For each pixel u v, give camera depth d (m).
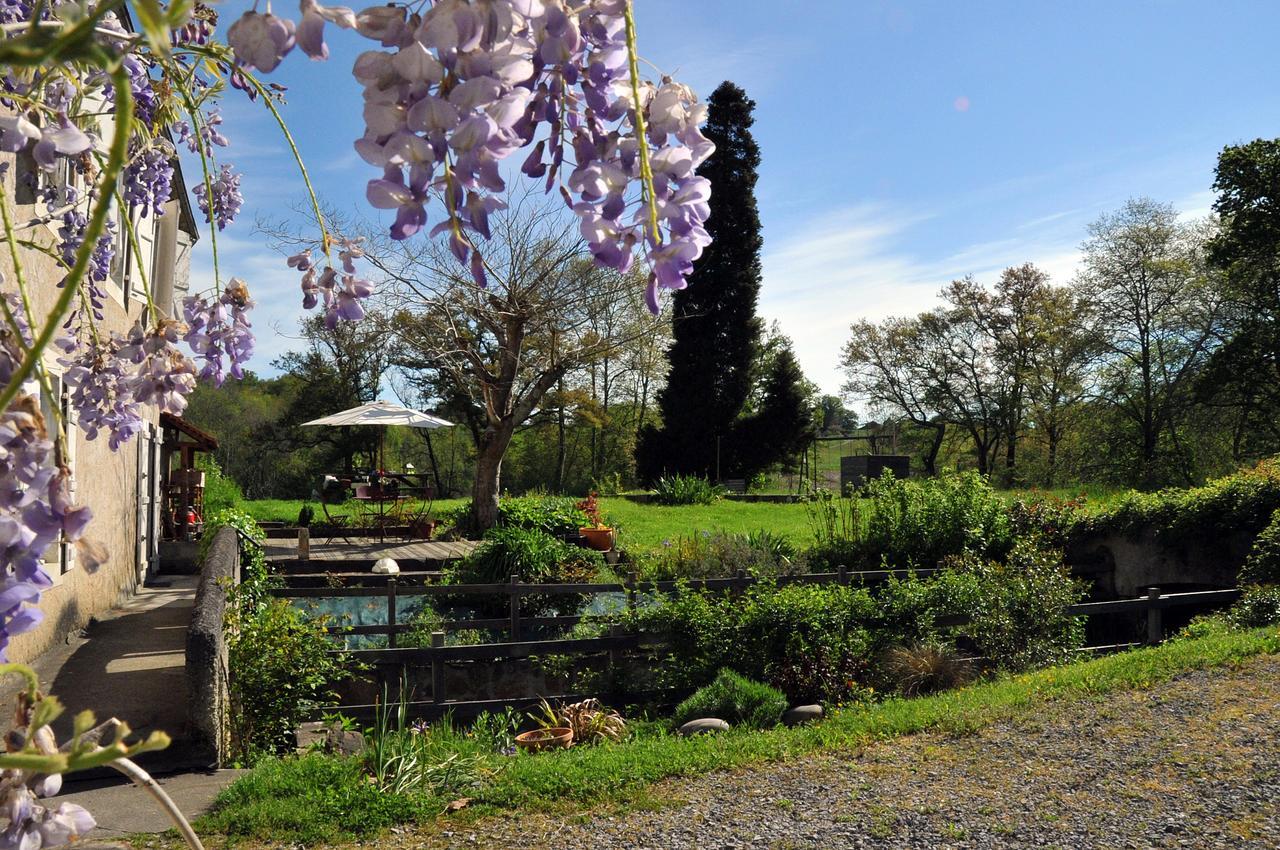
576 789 5.59
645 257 0.91
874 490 15.62
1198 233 31.81
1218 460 31.25
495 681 9.53
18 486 0.68
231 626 6.54
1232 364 29.05
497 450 18.44
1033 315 38.84
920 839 4.85
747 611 9.39
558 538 15.87
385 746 5.77
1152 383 32.06
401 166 0.73
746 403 40.28
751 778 5.88
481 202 0.74
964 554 12.79
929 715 7.12
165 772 5.48
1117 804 5.21
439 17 0.70
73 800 5.00
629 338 18.52
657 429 37.84
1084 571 14.52
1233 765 5.65
